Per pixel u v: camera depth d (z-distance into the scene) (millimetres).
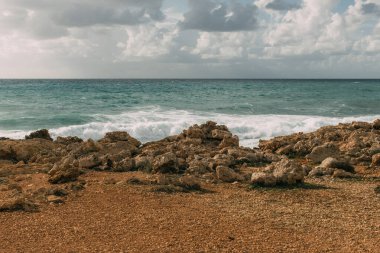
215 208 13469
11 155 22344
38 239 10703
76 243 10430
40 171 18922
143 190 15492
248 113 52406
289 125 39094
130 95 84812
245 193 15383
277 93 99000
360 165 20062
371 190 15688
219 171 17266
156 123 37531
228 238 10812
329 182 16984
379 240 10789
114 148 23219
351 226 11844
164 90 108938
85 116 45094
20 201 13219
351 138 25531
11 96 79062
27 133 34625
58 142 26406
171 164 18625
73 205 13641
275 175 16547
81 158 20469
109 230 11352
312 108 60812
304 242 10609
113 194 14945
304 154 23016
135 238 10773
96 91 100438
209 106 60531
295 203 14117
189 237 10859
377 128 30266
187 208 13422
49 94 86188
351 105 66500
